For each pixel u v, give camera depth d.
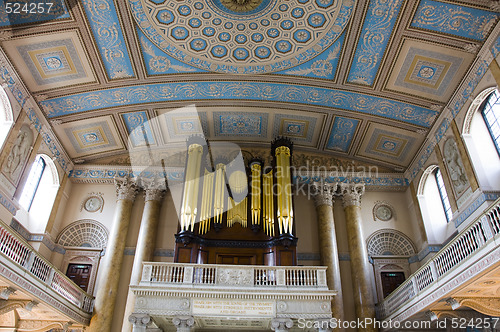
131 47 13.52
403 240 16.56
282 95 15.70
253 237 14.68
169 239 16.42
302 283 12.94
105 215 16.89
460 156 13.21
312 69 14.41
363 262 15.53
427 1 11.29
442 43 12.15
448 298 10.93
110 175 17.53
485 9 10.84
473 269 9.48
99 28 12.68
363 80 14.44
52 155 15.84
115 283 15.07
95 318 14.27
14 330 13.92
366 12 12.12
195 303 12.18
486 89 11.92
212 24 13.02
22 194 14.84
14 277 10.44
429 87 13.73
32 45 12.45
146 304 12.09
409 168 17.20
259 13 12.59
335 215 17.11
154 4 12.27
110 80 14.55
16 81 12.93
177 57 14.09
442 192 15.72
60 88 14.20
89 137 16.77
